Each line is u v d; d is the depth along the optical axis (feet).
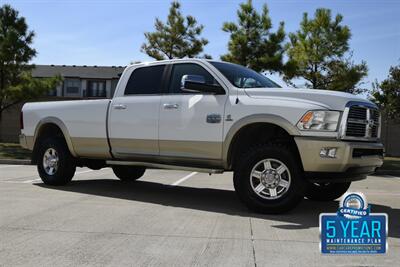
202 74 23.40
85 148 27.55
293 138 20.61
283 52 69.41
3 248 14.92
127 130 25.34
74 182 32.01
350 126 20.11
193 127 22.77
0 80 78.95
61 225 18.11
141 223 18.70
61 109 28.68
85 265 13.32
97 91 129.90
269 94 21.30
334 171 19.83
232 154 22.25
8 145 81.46
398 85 69.26
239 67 24.71
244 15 69.62
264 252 14.80
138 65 25.95
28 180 32.83
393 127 91.71
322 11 69.21
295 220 19.77
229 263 13.66
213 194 27.94
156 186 31.50
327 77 70.38
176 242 15.87
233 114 21.57
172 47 78.02
